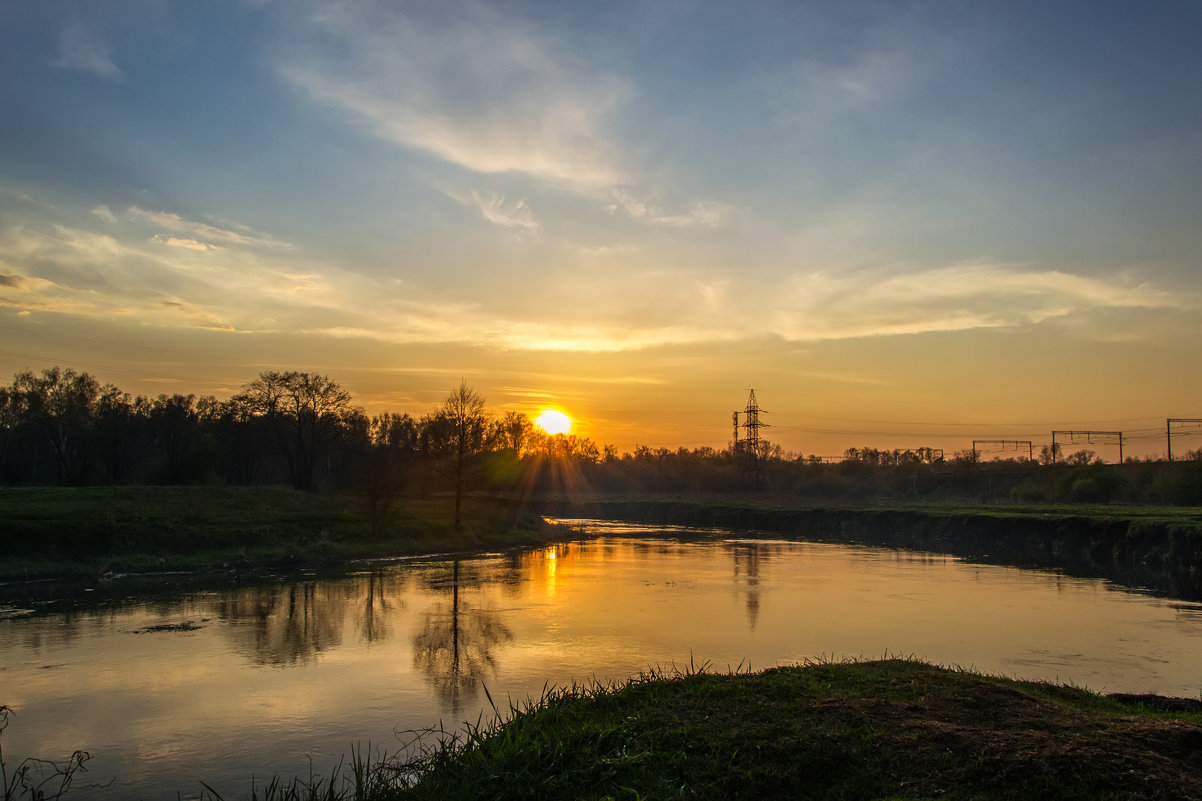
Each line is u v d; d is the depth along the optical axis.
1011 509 70.44
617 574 38.75
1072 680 17.47
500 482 83.94
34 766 12.86
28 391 82.56
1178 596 31.36
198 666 19.25
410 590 32.44
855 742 9.33
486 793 9.01
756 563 44.75
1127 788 7.77
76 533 36.81
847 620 25.30
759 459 113.94
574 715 11.36
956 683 11.70
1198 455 77.00
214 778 12.28
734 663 19.11
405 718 15.11
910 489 116.56
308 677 18.19
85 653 20.58
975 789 8.05
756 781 8.68
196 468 70.38
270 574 37.22
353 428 93.50
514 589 32.94
